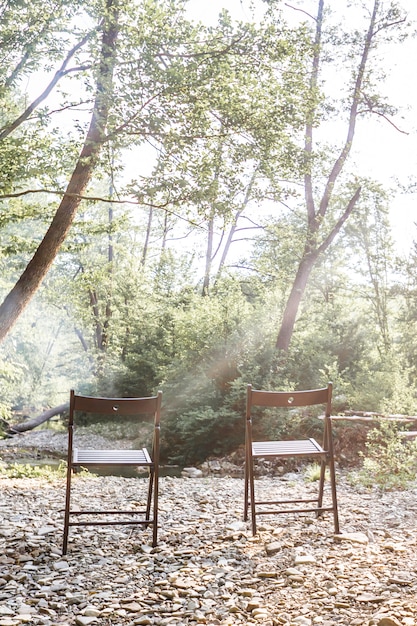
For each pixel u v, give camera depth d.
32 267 10.86
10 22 11.05
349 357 18.98
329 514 5.96
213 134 11.27
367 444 8.84
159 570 4.36
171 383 16.50
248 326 16.56
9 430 22.44
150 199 10.71
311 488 7.85
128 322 25.23
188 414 15.31
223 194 11.27
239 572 4.30
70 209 10.98
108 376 23.95
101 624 3.45
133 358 22.48
